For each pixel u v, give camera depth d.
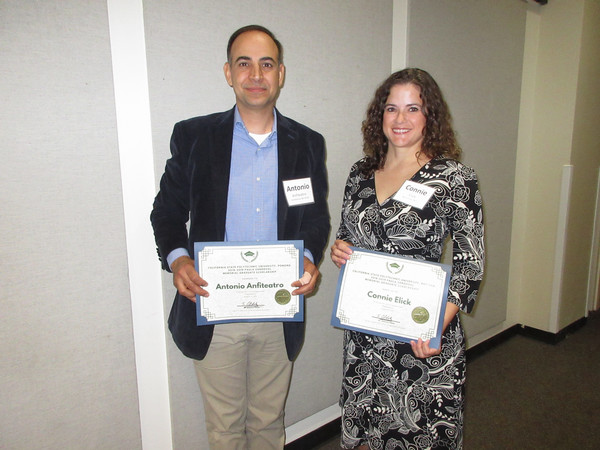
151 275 1.46
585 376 2.54
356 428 1.35
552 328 3.03
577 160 2.89
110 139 1.30
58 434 1.34
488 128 2.56
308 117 1.74
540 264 3.05
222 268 1.18
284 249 1.20
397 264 1.17
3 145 1.13
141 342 1.47
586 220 3.12
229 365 1.33
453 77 2.27
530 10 2.74
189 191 1.27
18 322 1.22
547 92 2.88
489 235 2.71
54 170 1.21
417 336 1.15
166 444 1.59
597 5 2.73
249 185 1.28
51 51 1.16
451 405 1.21
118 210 1.35
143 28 1.29
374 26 1.90
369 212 1.27
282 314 1.23
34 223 1.21
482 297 2.75
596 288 3.49
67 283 1.29
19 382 1.25
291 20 1.61
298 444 1.95
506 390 2.38
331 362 2.01
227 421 1.36
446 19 2.16
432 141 1.21
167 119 1.38
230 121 1.27
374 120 1.31
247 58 1.18
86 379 1.37
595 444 1.89
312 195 1.35
